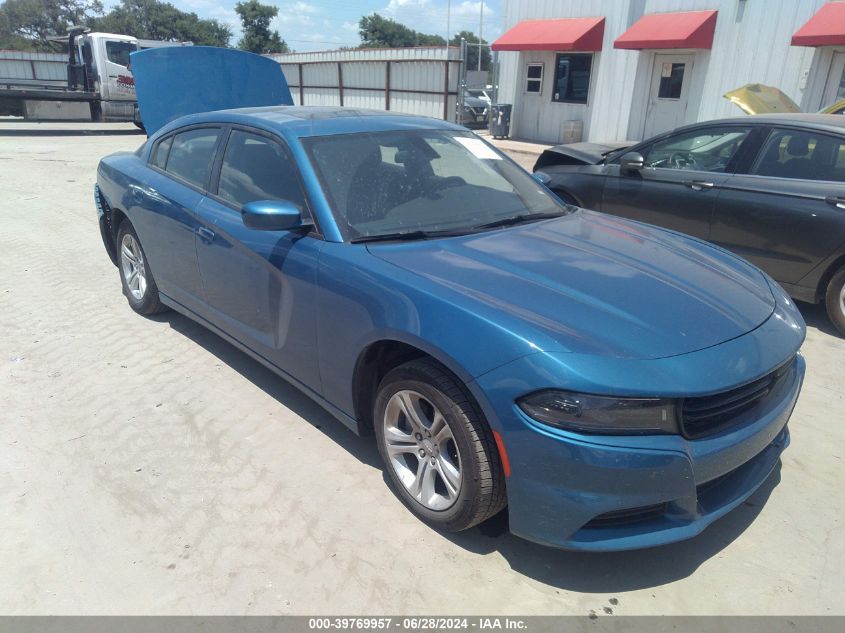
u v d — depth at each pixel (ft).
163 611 7.45
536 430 7.02
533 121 56.24
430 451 8.59
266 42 209.87
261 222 9.50
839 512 9.26
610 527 7.34
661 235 11.25
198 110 24.84
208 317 13.02
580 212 12.25
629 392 6.85
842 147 15.28
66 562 8.18
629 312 7.87
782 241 15.97
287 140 10.84
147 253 14.74
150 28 217.36
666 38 42.80
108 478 9.82
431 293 8.11
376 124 11.90
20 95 60.34
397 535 8.70
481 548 8.49
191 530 8.75
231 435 11.00
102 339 14.83
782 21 39.45
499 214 11.06
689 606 7.61
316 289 9.59
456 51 65.62
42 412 11.64
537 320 7.52
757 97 29.50
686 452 7.06
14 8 223.30
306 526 8.84
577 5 50.47
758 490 9.75
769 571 8.15
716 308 8.30
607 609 7.55
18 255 21.50
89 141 57.62
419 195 10.73
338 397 9.87
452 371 7.76
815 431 11.35
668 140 18.95
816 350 14.84
